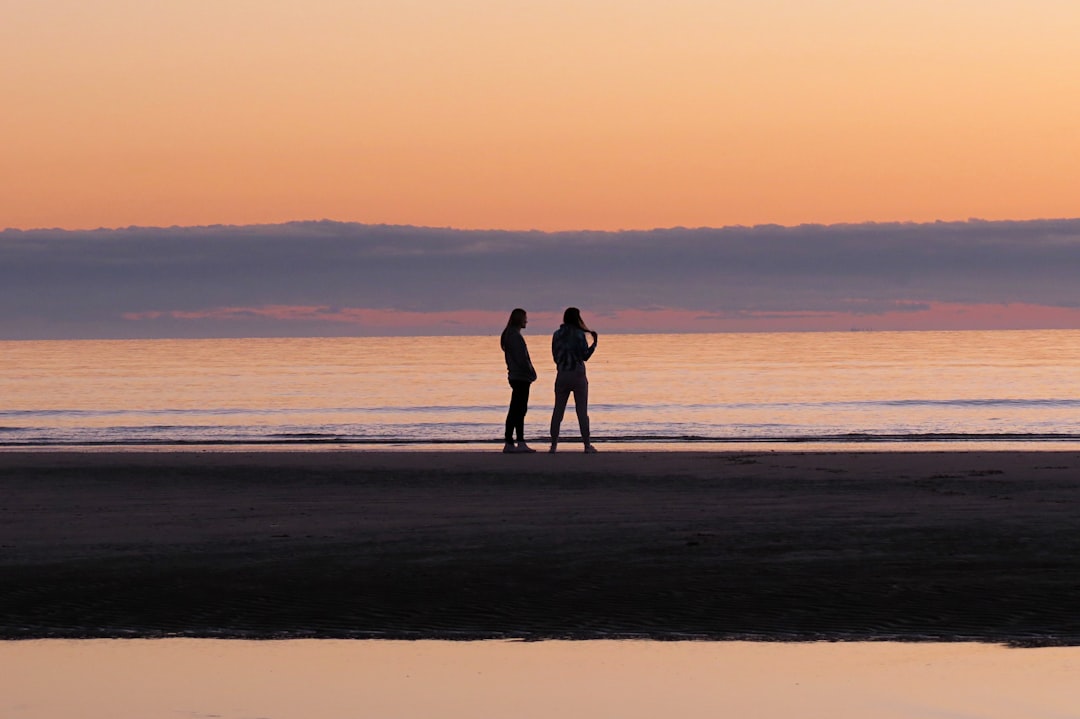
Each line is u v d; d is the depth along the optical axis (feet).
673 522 77.46
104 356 636.89
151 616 52.95
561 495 95.35
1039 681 42.24
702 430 195.21
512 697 40.83
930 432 187.83
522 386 133.08
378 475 111.24
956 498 90.22
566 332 131.64
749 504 87.51
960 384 330.34
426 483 104.94
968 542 67.72
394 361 536.83
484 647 47.70
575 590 56.75
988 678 42.60
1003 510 81.71
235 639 49.26
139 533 75.15
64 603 55.36
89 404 282.15
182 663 45.55
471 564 63.16
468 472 112.98
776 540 69.31
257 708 39.83
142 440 174.81
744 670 44.04
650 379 366.02
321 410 261.03
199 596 56.49
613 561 63.46
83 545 70.38
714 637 48.83
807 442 162.81
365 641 48.78
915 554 64.23
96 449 158.51
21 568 63.10
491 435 185.06
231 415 247.29
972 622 50.31
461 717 38.70
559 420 132.57
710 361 497.05
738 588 56.70
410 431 196.54
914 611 52.16
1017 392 294.87
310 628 50.83
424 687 42.14
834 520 77.36
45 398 301.84
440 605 54.34
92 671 44.50
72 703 40.50
